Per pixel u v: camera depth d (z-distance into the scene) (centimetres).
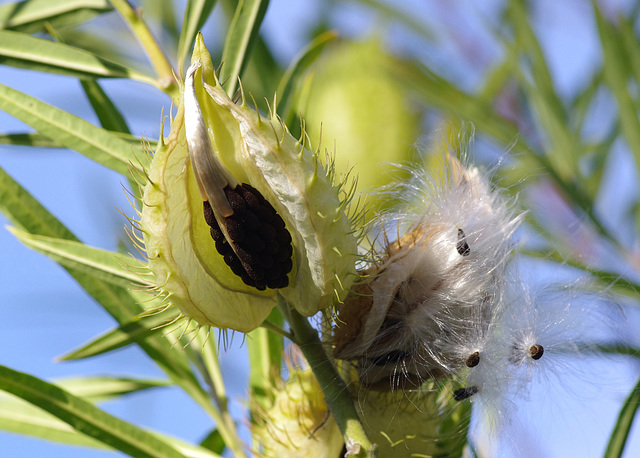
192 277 40
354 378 42
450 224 42
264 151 39
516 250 42
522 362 42
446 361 41
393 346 41
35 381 44
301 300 40
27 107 45
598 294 46
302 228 40
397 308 41
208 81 40
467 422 43
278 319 46
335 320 41
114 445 44
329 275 40
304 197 39
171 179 40
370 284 41
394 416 42
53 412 44
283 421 44
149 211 40
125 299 46
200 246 40
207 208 40
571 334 43
